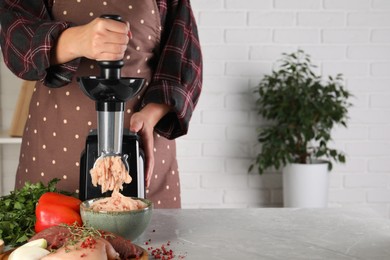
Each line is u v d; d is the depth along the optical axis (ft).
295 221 4.92
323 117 10.67
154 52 6.02
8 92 11.16
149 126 5.38
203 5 11.23
